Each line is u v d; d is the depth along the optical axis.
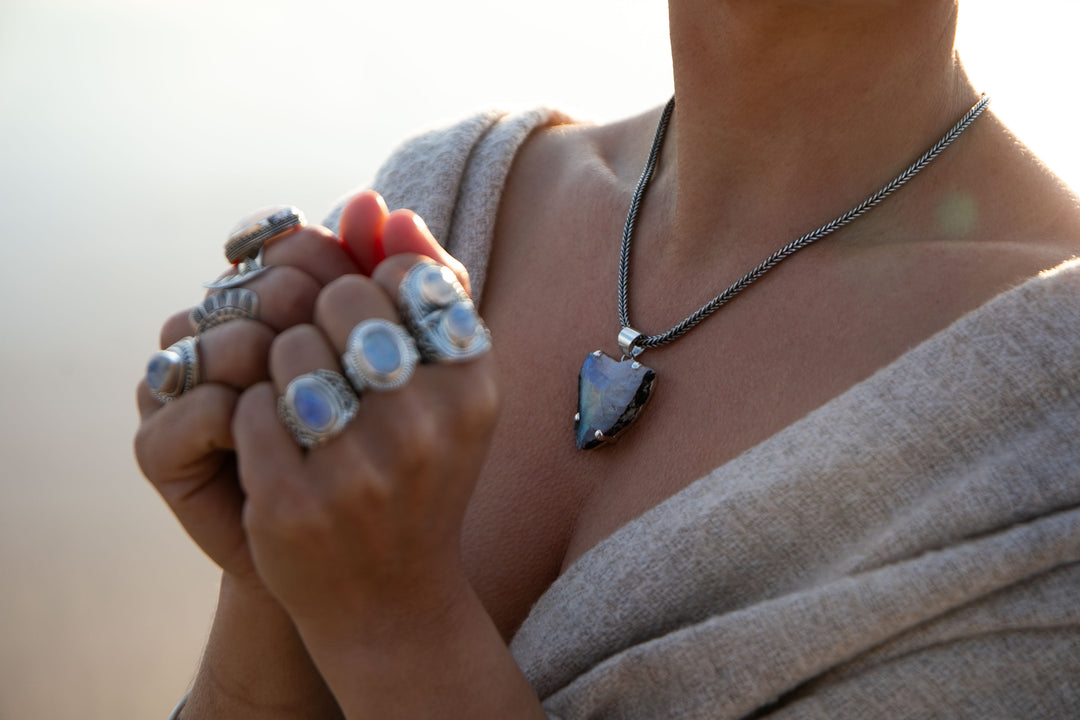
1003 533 0.60
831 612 0.61
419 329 0.57
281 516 0.57
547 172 0.80
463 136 0.80
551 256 0.76
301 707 0.67
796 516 0.63
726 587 0.64
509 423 0.72
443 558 0.60
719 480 0.65
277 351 0.57
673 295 0.71
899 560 0.61
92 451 1.79
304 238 0.62
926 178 0.68
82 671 1.46
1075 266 0.63
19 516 1.68
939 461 0.62
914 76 0.67
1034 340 0.62
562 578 0.67
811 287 0.68
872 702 0.61
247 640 0.65
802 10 0.65
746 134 0.69
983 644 0.61
